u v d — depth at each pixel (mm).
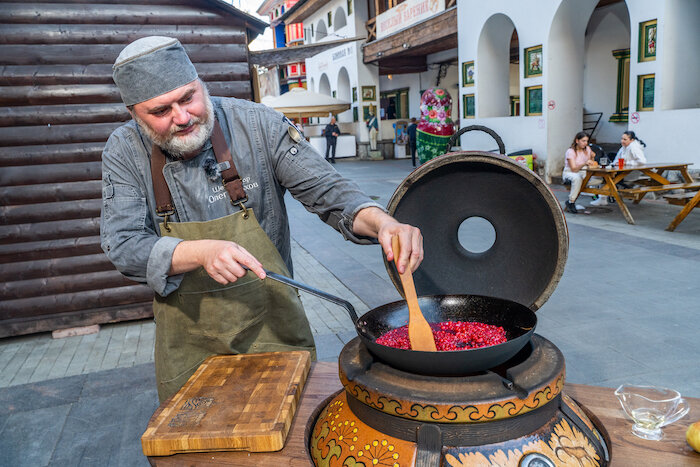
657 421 1091
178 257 1274
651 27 8406
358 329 1077
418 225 1389
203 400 1213
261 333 1618
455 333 1174
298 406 1243
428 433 902
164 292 1343
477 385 925
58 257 4250
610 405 1206
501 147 1653
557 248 1219
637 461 1003
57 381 3451
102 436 2775
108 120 4180
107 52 4145
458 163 1278
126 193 1437
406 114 21797
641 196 6918
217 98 1586
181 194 1486
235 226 1514
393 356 955
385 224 1212
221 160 1498
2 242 4133
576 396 1251
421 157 11789
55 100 4078
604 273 4922
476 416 886
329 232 7613
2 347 4137
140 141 1472
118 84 1308
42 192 4133
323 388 1326
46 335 4367
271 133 1556
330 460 1015
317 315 4316
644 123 8750
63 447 2688
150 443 1073
